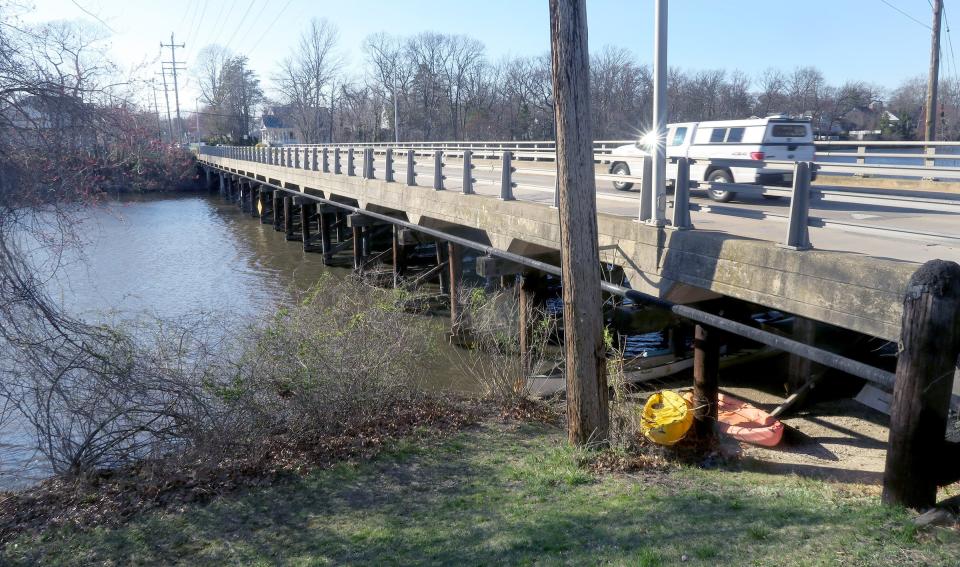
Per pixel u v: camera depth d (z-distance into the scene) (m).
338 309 9.52
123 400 6.99
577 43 6.43
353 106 91.75
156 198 56.72
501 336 12.05
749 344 12.45
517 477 6.79
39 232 7.22
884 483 4.92
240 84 79.62
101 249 28.97
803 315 6.63
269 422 7.87
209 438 7.08
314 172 28.06
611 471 6.87
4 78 6.84
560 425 9.06
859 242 8.17
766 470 7.43
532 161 29.70
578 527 5.32
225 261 27.56
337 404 8.33
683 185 8.29
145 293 20.84
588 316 7.04
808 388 10.03
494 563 4.84
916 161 22.20
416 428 8.48
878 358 10.88
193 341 10.56
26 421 7.82
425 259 23.80
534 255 12.45
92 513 6.19
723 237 7.66
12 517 6.16
